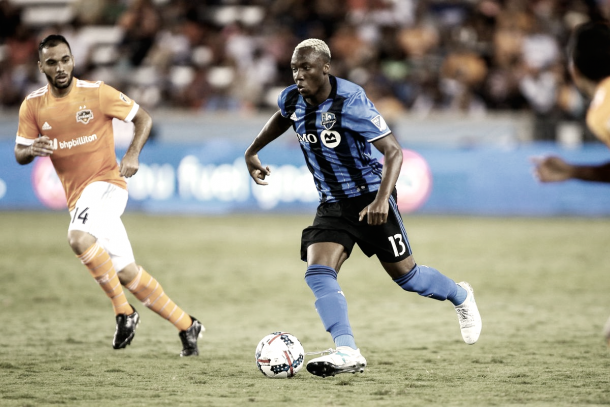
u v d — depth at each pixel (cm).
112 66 7212
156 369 1867
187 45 7006
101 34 7525
